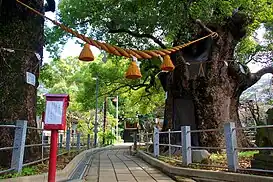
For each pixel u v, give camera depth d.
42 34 7.79
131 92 26.16
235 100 13.12
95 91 24.62
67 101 4.13
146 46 14.19
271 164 5.52
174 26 9.59
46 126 3.89
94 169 9.25
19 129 5.82
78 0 12.23
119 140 43.00
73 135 19.69
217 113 11.95
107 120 37.88
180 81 12.80
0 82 6.95
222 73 12.24
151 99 26.08
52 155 3.87
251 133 14.87
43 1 7.81
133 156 15.59
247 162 7.88
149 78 21.67
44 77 16.83
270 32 16.72
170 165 7.92
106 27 12.50
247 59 18.56
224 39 12.10
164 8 9.52
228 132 6.21
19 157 5.73
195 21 10.50
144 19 10.53
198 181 6.58
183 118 13.70
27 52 7.25
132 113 38.94
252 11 11.25
